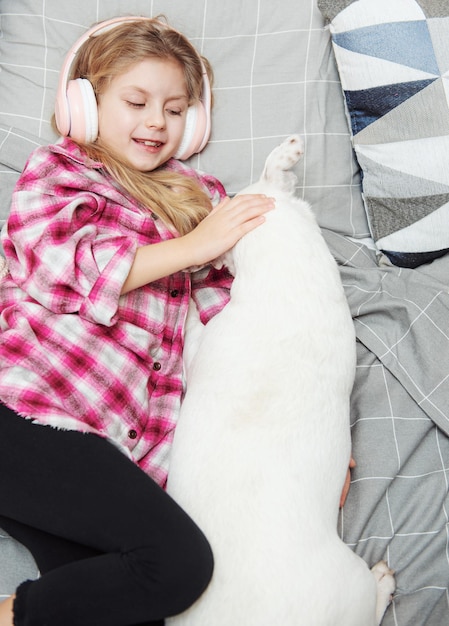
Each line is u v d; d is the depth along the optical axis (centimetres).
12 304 117
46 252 112
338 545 99
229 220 113
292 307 106
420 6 136
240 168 149
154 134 128
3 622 95
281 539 93
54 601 94
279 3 150
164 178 135
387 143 142
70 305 112
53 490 100
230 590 90
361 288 141
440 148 136
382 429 128
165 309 126
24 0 149
